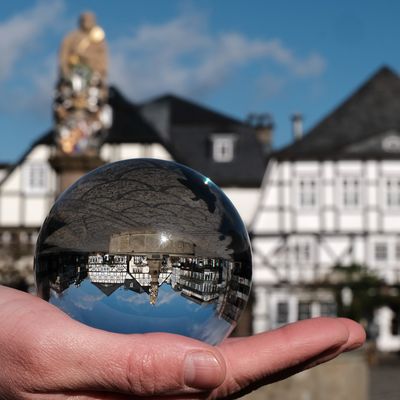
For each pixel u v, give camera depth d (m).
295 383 10.52
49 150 38.28
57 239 2.11
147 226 2.07
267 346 2.07
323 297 36.94
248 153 42.44
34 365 1.81
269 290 37.22
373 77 42.25
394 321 38.12
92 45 19.83
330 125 39.41
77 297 2.05
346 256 37.19
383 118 39.84
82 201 2.13
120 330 2.06
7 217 38.12
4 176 41.00
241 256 2.21
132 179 2.15
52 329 1.84
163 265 2.05
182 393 1.82
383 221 37.31
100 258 2.05
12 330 1.84
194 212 2.13
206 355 1.80
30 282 32.53
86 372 1.81
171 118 47.91
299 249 37.38
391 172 37.50
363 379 11.54
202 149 42.94
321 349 2.07
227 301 2.16
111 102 39.53
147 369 1.79
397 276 36.94
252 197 41.34
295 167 37.72
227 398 2.11
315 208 37.56
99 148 20.17
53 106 20.02
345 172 37.59
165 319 2.05
